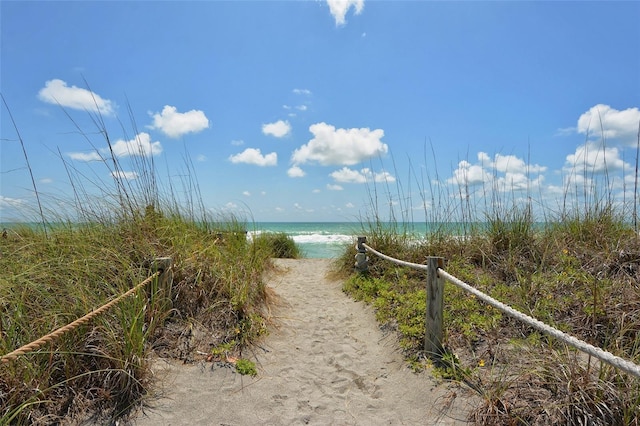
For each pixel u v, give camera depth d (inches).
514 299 181.6
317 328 202.7
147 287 163.5
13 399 107.0
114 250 171.9
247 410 128.7
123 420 116.1
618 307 155.6
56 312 129.6
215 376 144.4
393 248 282.5
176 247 188.1
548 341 139.3
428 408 129.7
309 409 131.2
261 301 213.2
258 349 168.7
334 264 339.9
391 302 214.4
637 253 190.4
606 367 112.2
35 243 171.0
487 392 124.4
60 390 117.8
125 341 128.6
